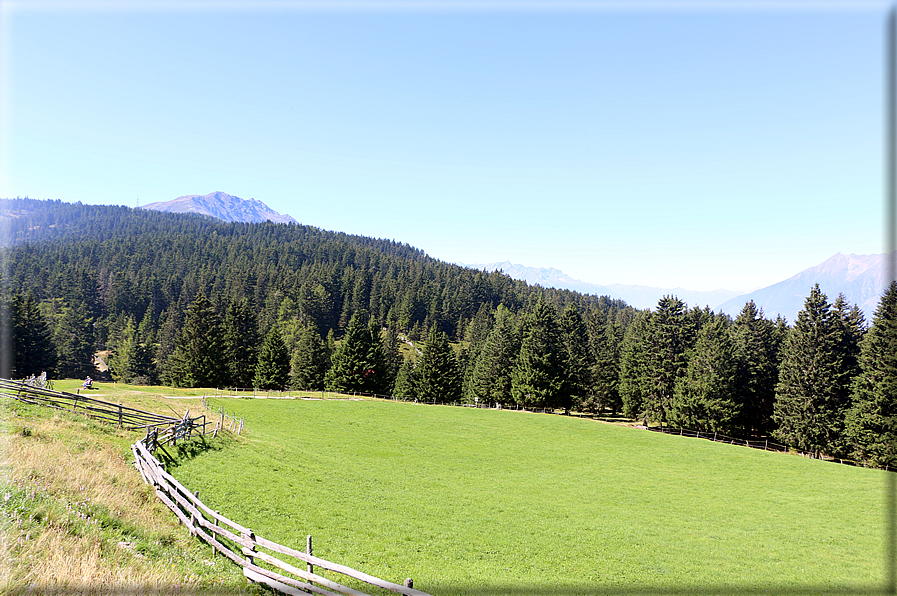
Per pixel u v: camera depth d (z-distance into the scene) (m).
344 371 88.94
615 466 43.06
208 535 16.11
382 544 20.27
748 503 32.91
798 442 57.34
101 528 13.30
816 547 24.56
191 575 12.27
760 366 69.44
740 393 67.19
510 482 35.19
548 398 77.50
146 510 17.03
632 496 33.38
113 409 33.12
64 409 28.03
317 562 13.03
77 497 14.66
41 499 13.29
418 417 61.38
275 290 189.62
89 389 47.84
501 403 87.50
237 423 43.00
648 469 42.50
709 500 33.34
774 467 44.78
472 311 198.38
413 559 19.03
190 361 83.50
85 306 160.88
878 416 50.34
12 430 20.73
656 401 73.75
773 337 71.69
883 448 49.47
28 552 10.38
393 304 196.50
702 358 67.44
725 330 75.94
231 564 14.70
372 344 92.31
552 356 79.56
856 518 29.97
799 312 60.16
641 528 26.27
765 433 70.69
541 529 24.77
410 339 179.88
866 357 53.28
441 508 26.78
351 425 52.28
